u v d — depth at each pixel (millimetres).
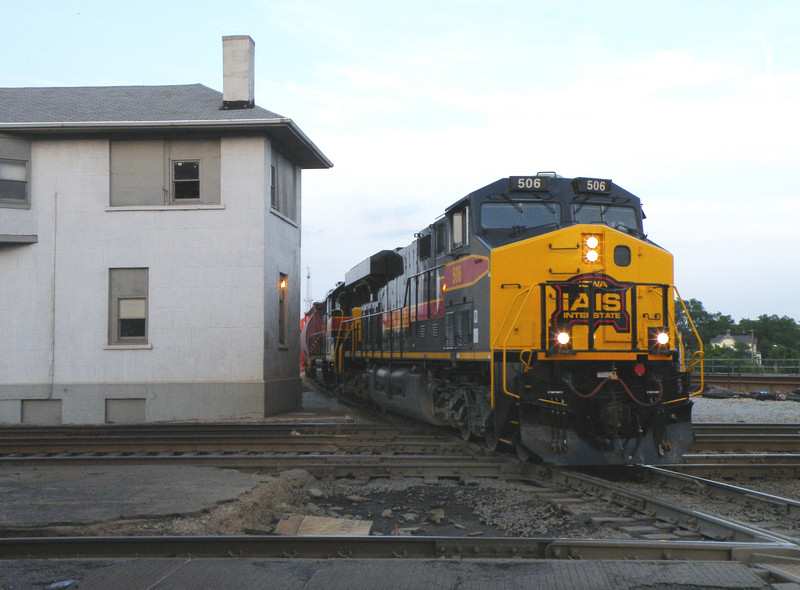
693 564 5633
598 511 8273
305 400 25297
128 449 13008
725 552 6012
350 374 23062
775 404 23859
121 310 19094
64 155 19031
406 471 10672
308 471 10758
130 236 18984
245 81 19859
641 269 10914
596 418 10234
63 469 10336
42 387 18750
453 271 12766
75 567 5711
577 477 9555
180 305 18906
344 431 15102
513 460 11125
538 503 8781
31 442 13258
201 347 18828
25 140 18906
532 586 5184
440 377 14258
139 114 19234
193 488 8664
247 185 18984
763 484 10320
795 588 5117
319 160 22547
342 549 6363
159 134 18922
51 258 18953
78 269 18953
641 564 5648
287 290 21422
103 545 6332
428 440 13625
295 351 22109
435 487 9938
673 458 10234
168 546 6355
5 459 10922
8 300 18953
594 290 10477
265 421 17953
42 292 18938
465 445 12617
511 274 10695
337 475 10719
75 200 18969
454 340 12648
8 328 18906
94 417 18672
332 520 7977
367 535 7004
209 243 18953
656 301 10852
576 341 10469
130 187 19109
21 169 18969
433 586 5223
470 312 11805
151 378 18812
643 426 10383
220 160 19078
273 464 10984
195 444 13023
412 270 15781
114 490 8562
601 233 10789
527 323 10617
